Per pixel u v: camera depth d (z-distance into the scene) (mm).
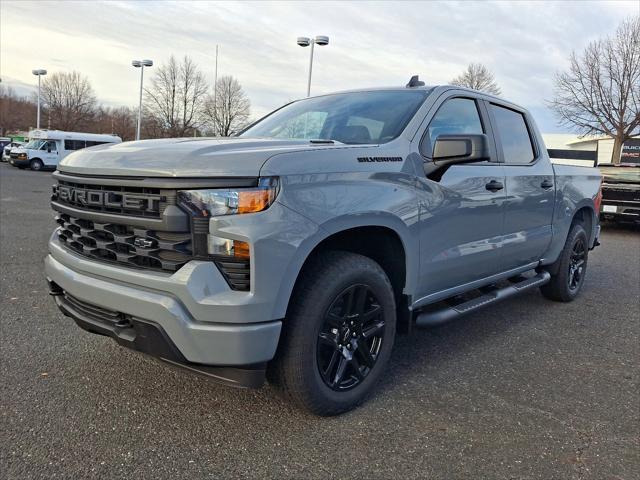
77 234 2988
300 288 2742
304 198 2615
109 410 3002
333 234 2787
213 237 2439
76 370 3492
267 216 2473
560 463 2660
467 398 3336
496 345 4340
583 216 5922
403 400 3273
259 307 2461
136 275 2586
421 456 2676
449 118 3811
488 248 4023
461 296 4203
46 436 2717
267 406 3115
